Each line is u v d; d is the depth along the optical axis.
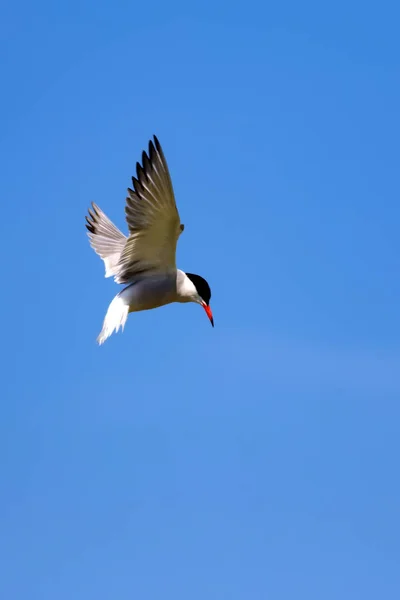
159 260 13.98
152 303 14.22
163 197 12.80
